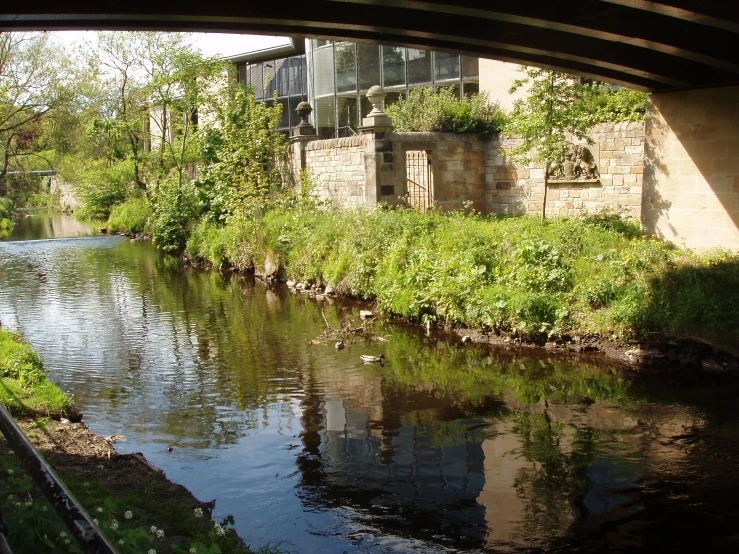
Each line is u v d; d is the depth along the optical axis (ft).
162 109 107.76
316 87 91.25
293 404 28.89
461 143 64.39
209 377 32.63
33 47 101.50
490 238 44.14
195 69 91.20
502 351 36.06
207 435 25.43
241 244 63.98
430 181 62.90
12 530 10.98
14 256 78.02
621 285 36.96
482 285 40.40
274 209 67.62
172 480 21.48
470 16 31.58
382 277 46.29
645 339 33.83
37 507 11.94
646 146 47.88
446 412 27.89
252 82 107.76
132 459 21.04
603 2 31.78
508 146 63.62
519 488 21.11
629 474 21.99
